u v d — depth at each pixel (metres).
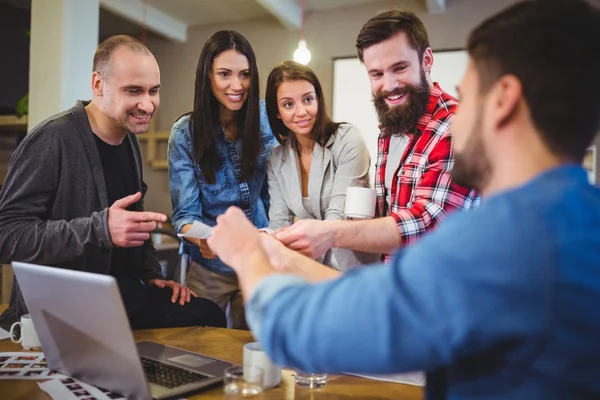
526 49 0.60
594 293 0.49
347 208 1.58
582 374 0.50
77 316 0.93
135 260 1.83
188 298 1.66
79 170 1.63
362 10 4.59
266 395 1.00
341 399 0.98
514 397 0.53
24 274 0.99
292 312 0.58
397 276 0.54
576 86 0.58
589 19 0.59
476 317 0.50
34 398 0.96
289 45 4.84
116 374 0.94
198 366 1.12
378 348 0.53
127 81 1.58
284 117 1.88
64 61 3.28
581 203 0.54
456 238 0.53
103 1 4.14
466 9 4.24
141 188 1.90
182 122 2.07
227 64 1.90
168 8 4.72
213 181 2.05
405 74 1.55
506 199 0.55
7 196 1.56
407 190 1.61
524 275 0.50
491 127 0.62
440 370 0.67
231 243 0.74
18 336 1.37
